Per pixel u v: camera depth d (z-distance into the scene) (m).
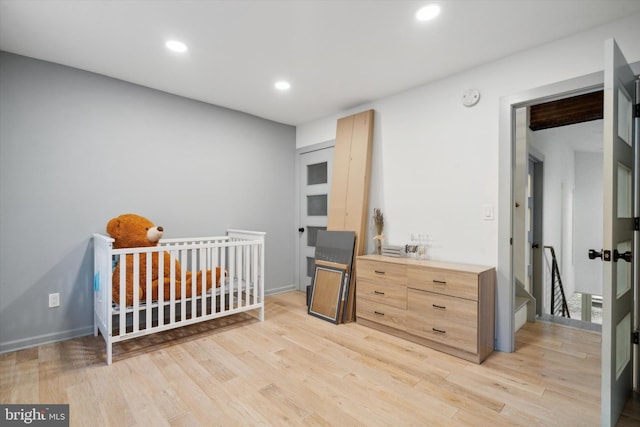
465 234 2.76
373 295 2.99
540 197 3.84
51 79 2.65
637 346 1.97
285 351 2.50
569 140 5.23
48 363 2.28
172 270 2.64
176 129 3.38
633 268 1.94
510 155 2.51
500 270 2.55
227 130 3.80
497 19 2.06
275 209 4.32
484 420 1.67
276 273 4.35
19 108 2.51
